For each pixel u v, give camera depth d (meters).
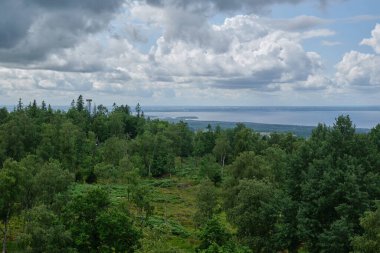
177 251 44.09
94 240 52.72
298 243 57.91
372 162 58.03
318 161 56.78
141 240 51.44
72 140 125.12
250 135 161.12
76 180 121.56
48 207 60.28
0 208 57.22
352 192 51.09
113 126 186.38
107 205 56.16
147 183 131.25
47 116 173.62
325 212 54.94
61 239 47.44
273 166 87.75
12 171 57.94
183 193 120.75
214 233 54.59
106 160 135.50
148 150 147.25
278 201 58.34
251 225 58.91
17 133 114.44
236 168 86.88
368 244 40.53
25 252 46.34
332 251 49.50
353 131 60.12
